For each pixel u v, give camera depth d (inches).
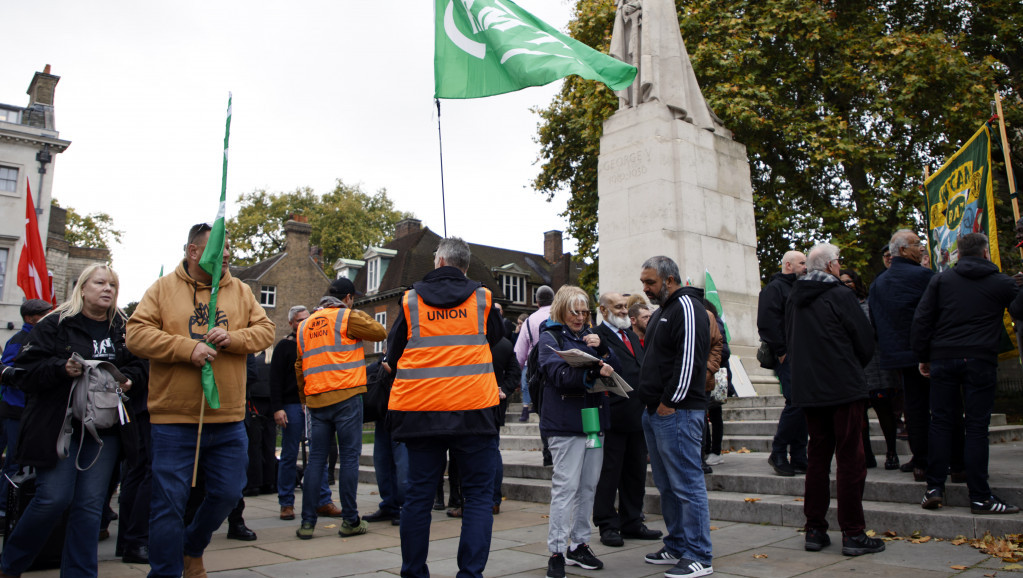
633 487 204.1
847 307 170.1
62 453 132.3
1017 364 655.8
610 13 723.4
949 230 300.4
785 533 195.6
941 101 663.1
